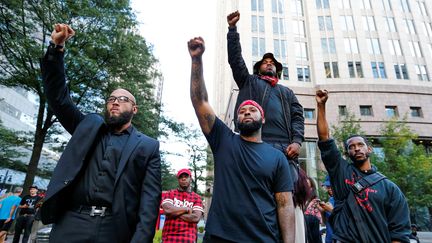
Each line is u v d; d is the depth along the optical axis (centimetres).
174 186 2567
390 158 1382
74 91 1309
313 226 374
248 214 196
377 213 249
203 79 244
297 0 3428
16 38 1139
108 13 1338
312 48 3088
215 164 236
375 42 3108
